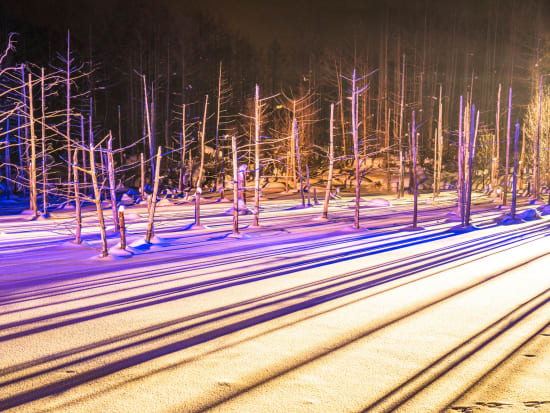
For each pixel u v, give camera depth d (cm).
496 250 1466
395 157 5656
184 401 412
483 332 620
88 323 678
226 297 845
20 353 547
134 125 5350
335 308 759
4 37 4553
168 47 5394
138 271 1131
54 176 4209
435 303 791
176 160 5384
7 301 823
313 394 425
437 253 1413
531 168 5141
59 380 463
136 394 427
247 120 5597
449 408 395
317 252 1452
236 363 507
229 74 6000
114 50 5612
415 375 469
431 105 5891
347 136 5794
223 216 2855
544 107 4603
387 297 839
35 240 1800
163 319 697
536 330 627
